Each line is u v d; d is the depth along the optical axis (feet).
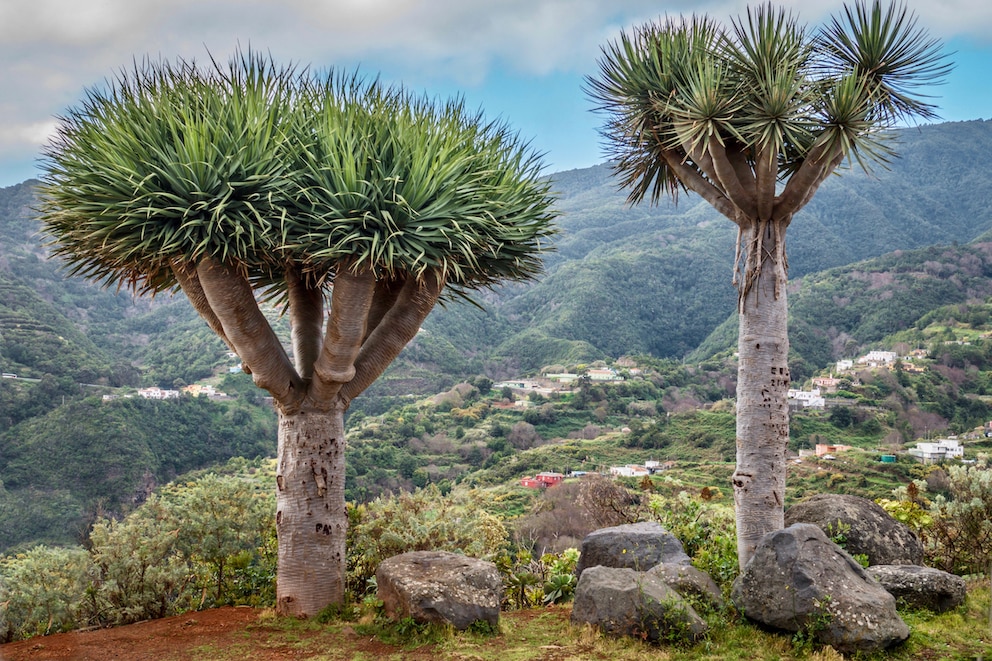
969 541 25.80
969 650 16.29
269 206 18.28
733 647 16.51
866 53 20.56
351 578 23.68
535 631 18.98
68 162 18.83
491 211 20.57
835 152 19.43
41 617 20.30
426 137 20.20
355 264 17.83
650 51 22.06
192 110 19.49
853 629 15.87
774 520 20.21
